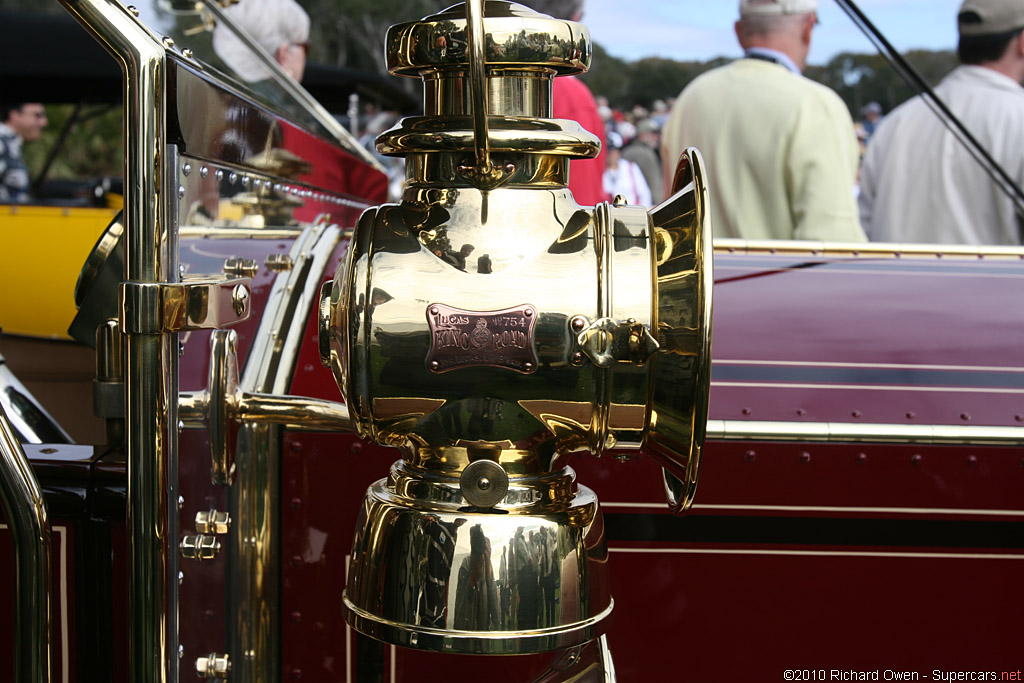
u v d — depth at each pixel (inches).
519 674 44.4
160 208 30.9
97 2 30.4
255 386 44.3
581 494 33.0
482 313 28.6
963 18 94.0
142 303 30.4
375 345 28.9
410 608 30.0
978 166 94.6
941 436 44.6
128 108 30.6
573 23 31.2
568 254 29.5
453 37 29.8
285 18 83.0
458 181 30.6
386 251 29.6
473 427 29.8
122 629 38.5
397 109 170.2
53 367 73.3
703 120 100.5
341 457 44.5
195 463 38.5
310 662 45.0
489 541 29.8
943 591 45.1
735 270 53.9
